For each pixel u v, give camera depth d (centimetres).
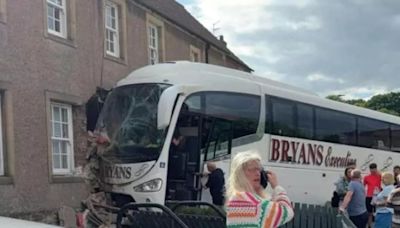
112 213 1207
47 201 1336
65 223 1330
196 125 1224
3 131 1228
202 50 2667
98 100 1539
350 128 1777
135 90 1260
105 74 1686
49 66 1391
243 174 520
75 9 1533
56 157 1430
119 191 1190
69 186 1423
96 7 1658
